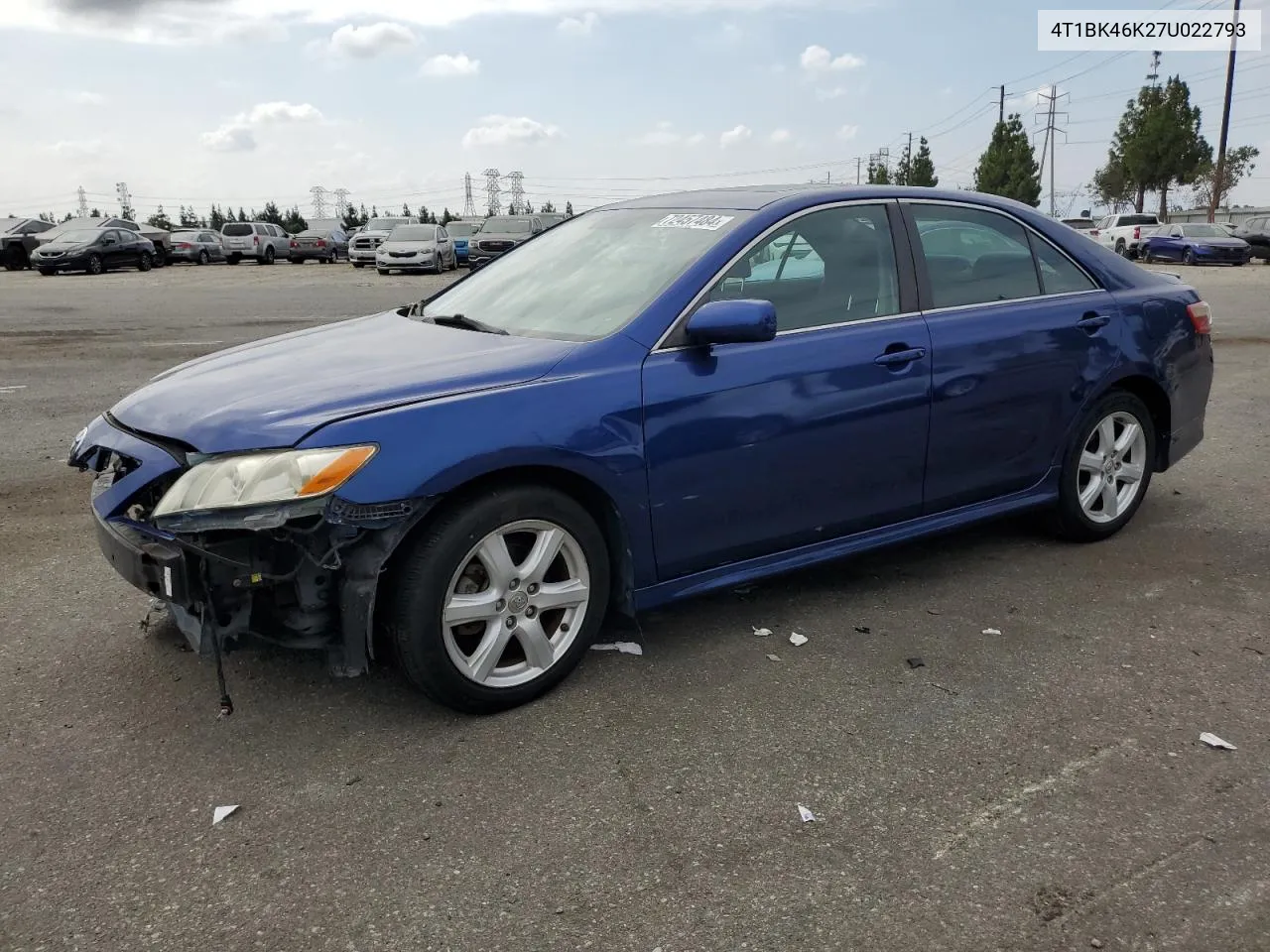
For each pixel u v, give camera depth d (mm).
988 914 2342
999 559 4660
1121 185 55688
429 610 3025
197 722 3189
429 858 2543
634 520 3387
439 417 2988
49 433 7148
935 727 3174
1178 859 2531
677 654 3676
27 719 3199
